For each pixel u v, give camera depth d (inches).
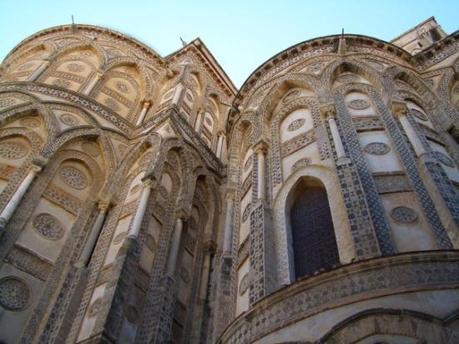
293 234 514.6
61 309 598.5
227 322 524.4
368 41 821.9
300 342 358.6
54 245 664.4
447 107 708.0
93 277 636.7
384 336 326.6
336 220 470.6
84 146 818.8
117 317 545.0
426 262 359.3
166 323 629.3
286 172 594.6
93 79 999.6
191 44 1230.3
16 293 587.8
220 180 958.4
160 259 703.7
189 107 1062.4
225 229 660.7
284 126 689.0
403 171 516.7
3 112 764.0
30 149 757.3
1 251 603.2
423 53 869.2
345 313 354.6
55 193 721.6
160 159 795.4
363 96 670.5
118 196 768.9
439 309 330.0
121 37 1149.7
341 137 576.4
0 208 650.8
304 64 781.3
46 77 942.4
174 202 809.5
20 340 551.8
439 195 458.3
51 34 1107.3
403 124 586.9
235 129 800.3
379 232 434.3
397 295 347.9
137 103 1031.0
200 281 759.1
